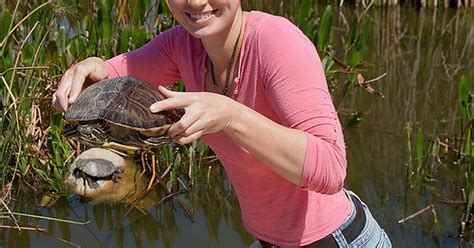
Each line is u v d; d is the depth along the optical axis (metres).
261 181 1.81
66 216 3.35
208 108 1.51
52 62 3.68
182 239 3.22
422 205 3.42
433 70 5.36
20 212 3.37
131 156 3.68
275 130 1.57
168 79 2.05
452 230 3.20
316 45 4.25
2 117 3.44
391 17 6.75
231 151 1.78
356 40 4.54
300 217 1.83
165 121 1.64
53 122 3.52
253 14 1.72
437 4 6.99
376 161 3.90
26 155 3.57
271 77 1.66
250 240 3.22
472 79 5.17
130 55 2.03
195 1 1.66
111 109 1.67
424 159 3.64
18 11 4.36
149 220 3.34
